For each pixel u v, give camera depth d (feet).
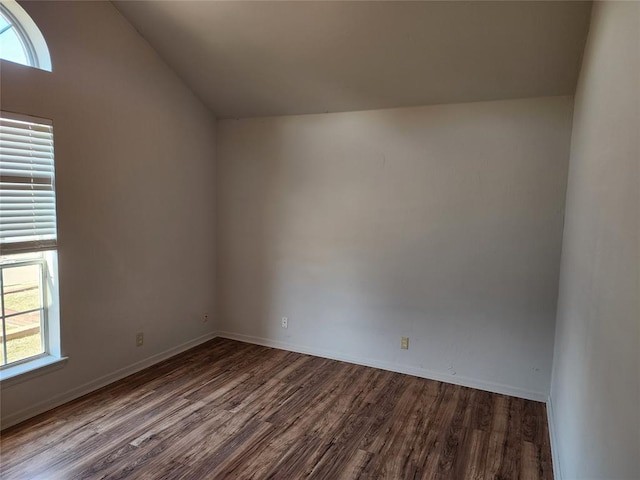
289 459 7.66
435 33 8.68
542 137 9.71
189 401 9.78
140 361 11.52
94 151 9.83
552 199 9.72
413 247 11.28
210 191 13.79
